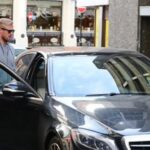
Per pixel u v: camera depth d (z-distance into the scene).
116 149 5.75
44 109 6.77
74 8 37.72
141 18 18.48
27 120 7.11
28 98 7.13
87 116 6.20
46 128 6.61
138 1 18.38
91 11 36.91
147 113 6.25
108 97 6.91
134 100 6.76
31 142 7.04
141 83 7.45
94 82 7.28
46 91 7.07
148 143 5.79
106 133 5.88
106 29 22.08
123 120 6.06
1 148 7.46
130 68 7.67
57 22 37.69
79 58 7.66
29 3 36.81
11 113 7.34
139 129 5.88
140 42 18.56
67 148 6.04
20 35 36.47
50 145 6.53
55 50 7.93
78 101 6.69
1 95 7.47
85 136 5.92
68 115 6.33
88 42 37.31
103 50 8.06
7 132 7.40
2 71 8.06
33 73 7.71
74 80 7.25
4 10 36.34
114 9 19.77
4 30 8.49
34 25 37.09
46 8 37.34
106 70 7.50
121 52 8.05
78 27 38.06
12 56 8.69
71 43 37.94
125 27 19.16
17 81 7.35
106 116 6.17
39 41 37.28
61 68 7.40
